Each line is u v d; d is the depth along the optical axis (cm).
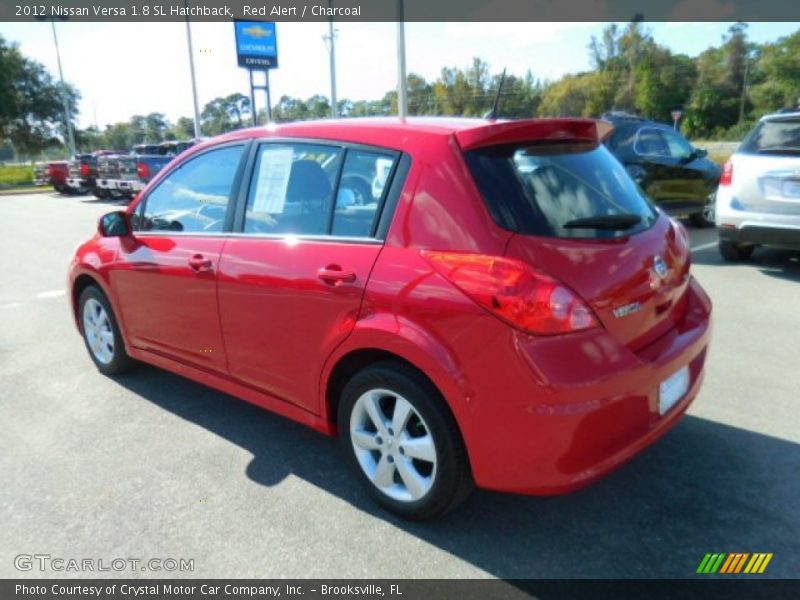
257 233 332
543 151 279
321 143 312
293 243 309
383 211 276
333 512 298
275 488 320
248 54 2386
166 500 311
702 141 6588
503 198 249
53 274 887
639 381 249
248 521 293
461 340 243
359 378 285
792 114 641
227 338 348
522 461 240
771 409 383
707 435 354
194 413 410
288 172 323
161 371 484
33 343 566
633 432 255
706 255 820
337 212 297
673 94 7994
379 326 265
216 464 345
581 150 299
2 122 4656
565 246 246
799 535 270
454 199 254
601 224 263
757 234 661
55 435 383
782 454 333
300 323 303
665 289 283
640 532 275
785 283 663
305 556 268
